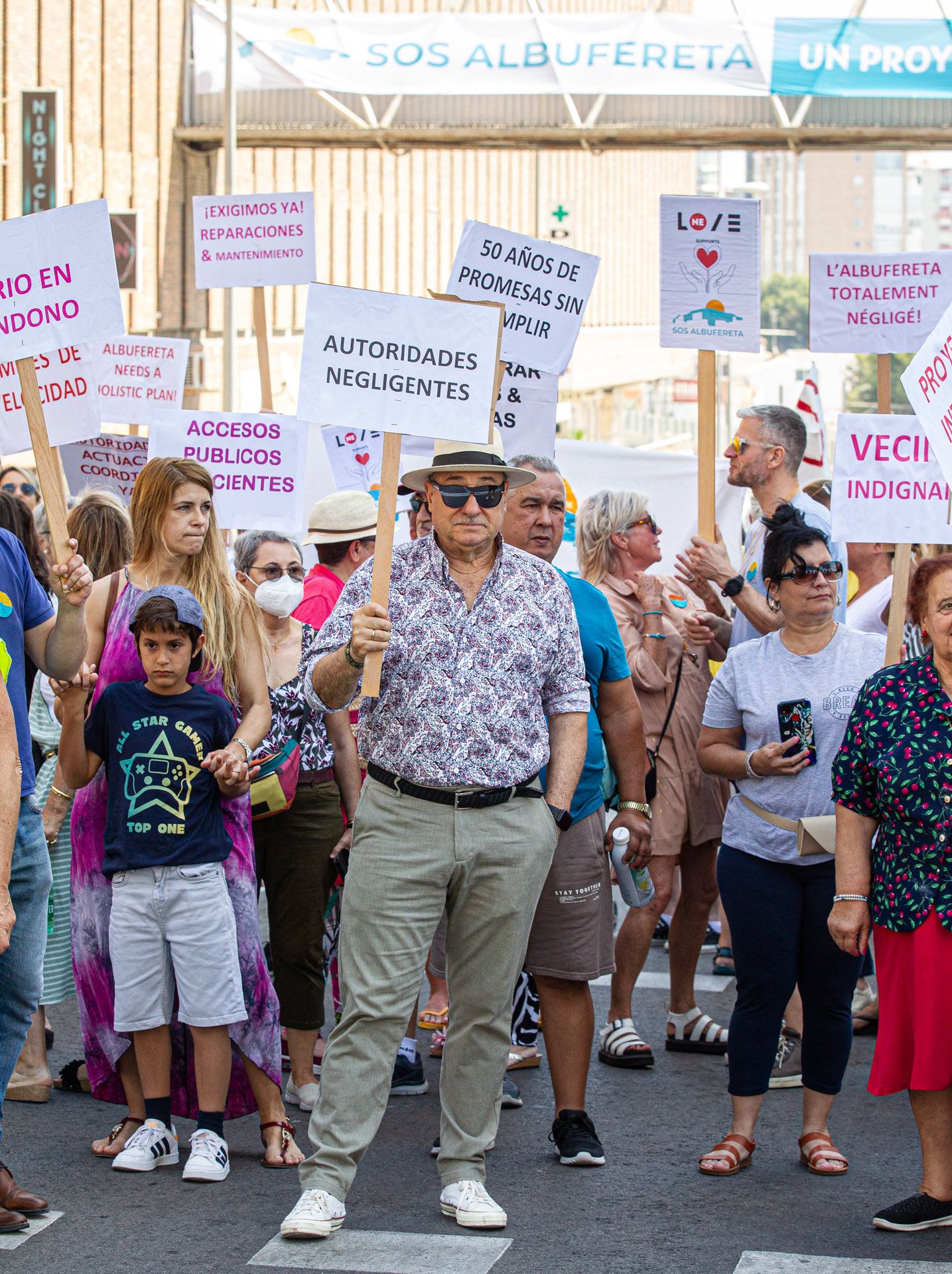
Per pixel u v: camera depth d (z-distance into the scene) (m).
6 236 5.48
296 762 6.23
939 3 28.83
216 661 5.84
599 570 7.70
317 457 11.28
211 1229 5.16
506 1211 5.40
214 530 5.97
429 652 5.18
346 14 30.95
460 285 7.88
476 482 5.20
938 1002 5.11
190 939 5.62
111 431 19.22
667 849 7.31
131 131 40.38
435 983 7.69
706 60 29.33
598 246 86.25
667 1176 5.81
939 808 5.13
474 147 32.84
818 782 5.89
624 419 75.88
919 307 7.84
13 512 6.41
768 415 7.94
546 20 29.36
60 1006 8.34
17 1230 5.12
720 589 7.98
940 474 6.35
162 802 5.63
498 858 5.17
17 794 4.85
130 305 40.72
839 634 6.08
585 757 5.85
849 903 5.33
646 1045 7.34
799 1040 7.04
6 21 36.16
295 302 47.72
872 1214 5.42
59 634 5.24
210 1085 5.71
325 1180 5.11
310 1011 6.56
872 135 31.05
